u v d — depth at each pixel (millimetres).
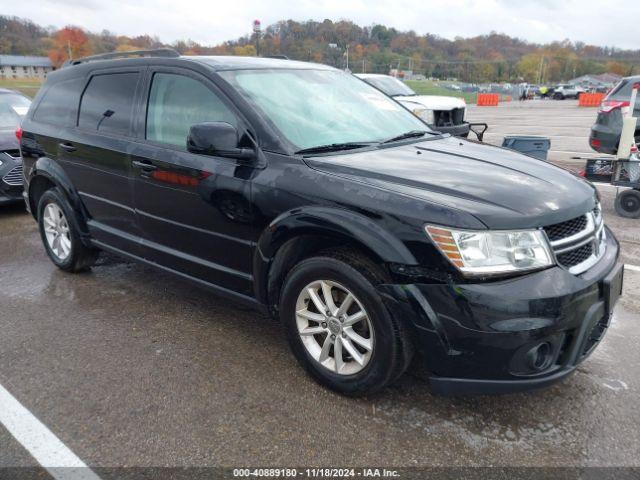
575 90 52656
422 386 2953
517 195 2580
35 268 4918
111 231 4086
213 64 3443
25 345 3467
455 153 3266
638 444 2484
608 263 2723
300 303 2900
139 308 4000
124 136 3773
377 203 2541
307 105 3441
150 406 2795
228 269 3287
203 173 3195
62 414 2744
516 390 2414
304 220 2697
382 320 2539
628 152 6297
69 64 4645
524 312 2309
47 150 4484
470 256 2348
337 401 2822
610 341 3443
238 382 3008
